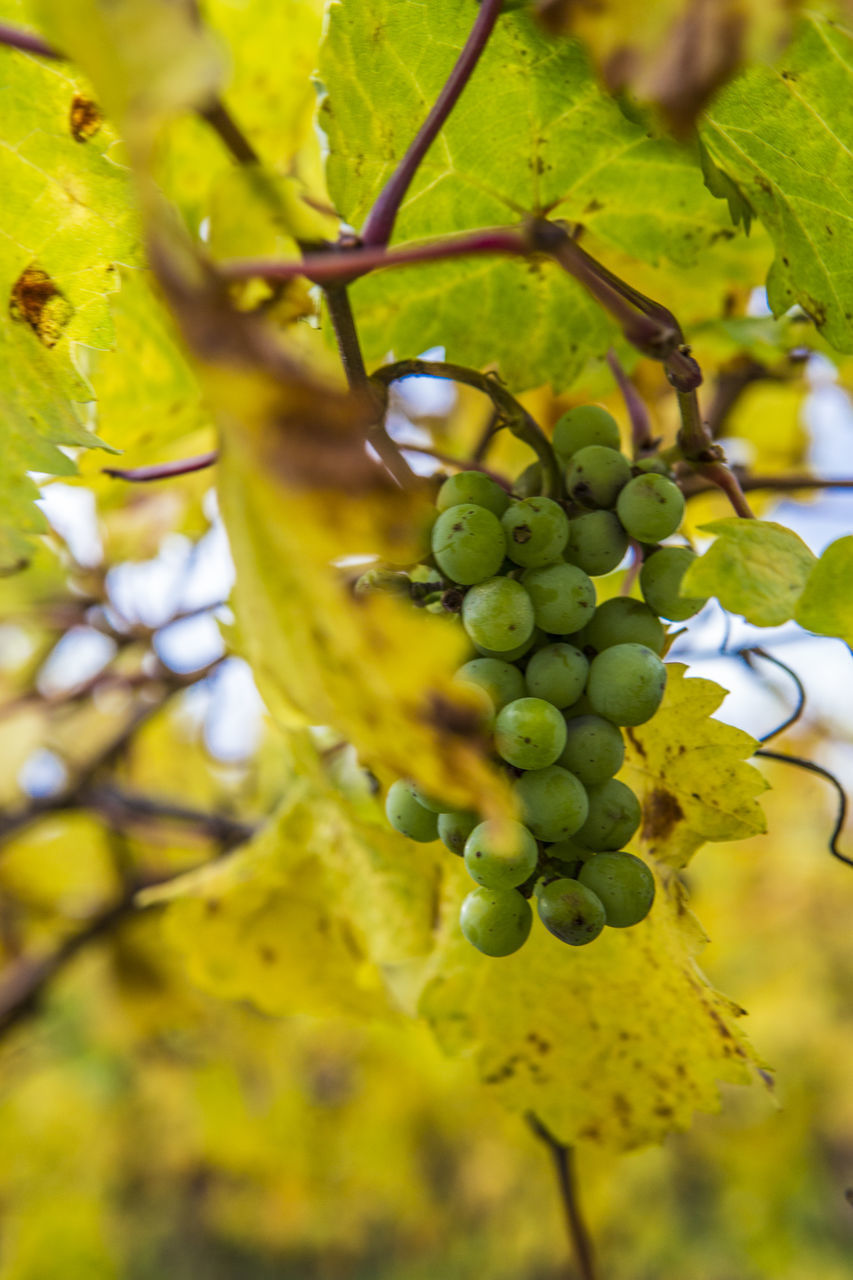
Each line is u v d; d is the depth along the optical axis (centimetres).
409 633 33
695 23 33
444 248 37
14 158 43
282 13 52
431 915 49
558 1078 48
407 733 34
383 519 32
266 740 82
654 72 34
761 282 52
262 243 48
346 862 51
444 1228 190
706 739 44
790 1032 150
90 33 32
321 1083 161
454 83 38
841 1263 193
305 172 53
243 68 52
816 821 123
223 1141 131
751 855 115
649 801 44
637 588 51
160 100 32
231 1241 215
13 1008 83
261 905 53
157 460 56
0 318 44
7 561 44
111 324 44
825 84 41
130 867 95
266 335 32
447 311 47
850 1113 159
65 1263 149
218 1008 122
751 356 55
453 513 40
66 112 42
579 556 41
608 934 47
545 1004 48
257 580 35
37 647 87
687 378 41
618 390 57
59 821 98
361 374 40
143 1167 157
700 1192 204
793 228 43
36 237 44
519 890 40
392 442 41
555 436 43
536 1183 164
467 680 40
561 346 48
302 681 36
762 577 40
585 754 40
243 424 32
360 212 44
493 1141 164
